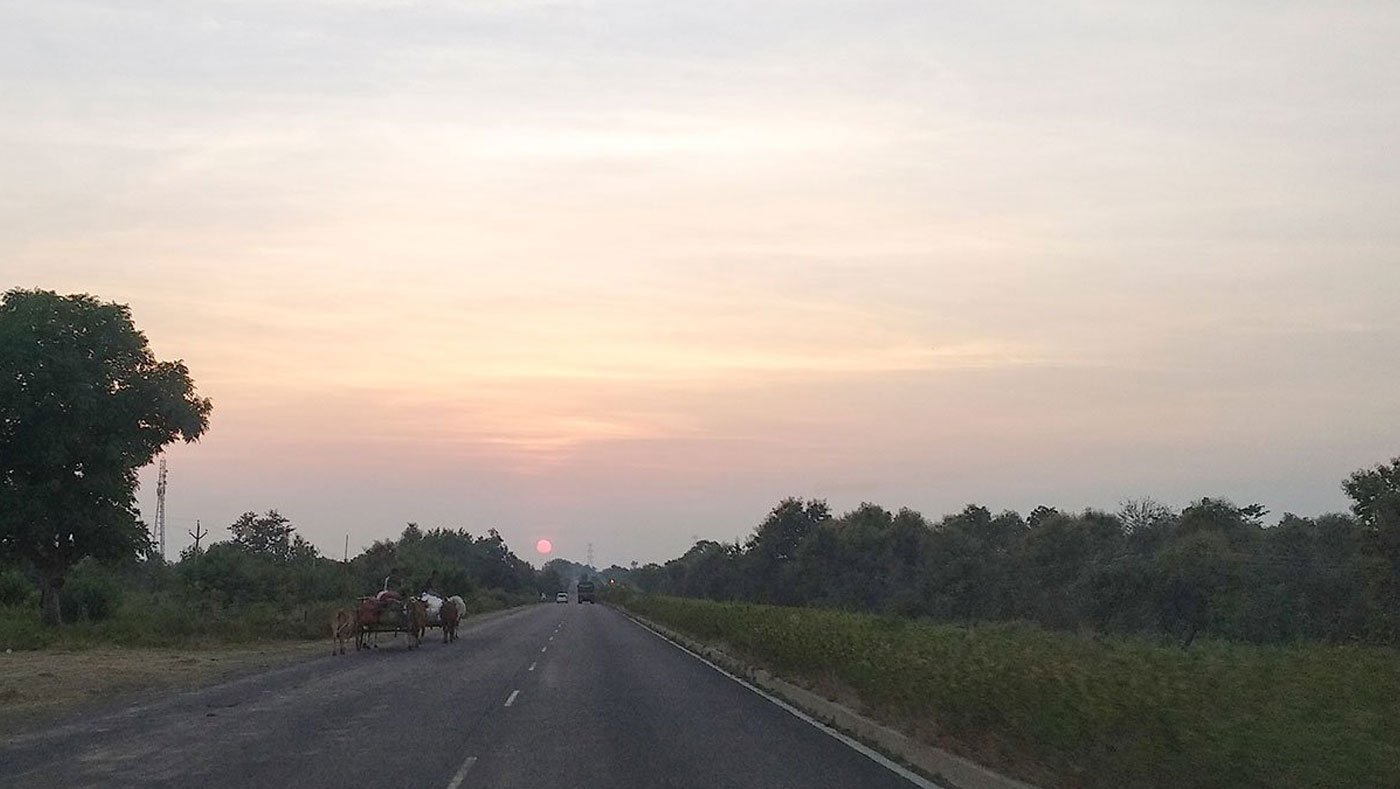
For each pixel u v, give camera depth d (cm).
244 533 12094
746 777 1384
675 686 2700
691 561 14375
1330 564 2922
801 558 7819
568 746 1647
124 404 4672
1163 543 4344
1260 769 923
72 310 4584
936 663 1627
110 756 1527
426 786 1305
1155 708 1062
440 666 3331
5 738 1717
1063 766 1221
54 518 4528
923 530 7469
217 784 1309
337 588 7469
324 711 2106
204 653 3953
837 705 2089
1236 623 2908
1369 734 879
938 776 1391
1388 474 2578
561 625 6931
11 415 4425
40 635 4094
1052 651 1419
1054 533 5216
